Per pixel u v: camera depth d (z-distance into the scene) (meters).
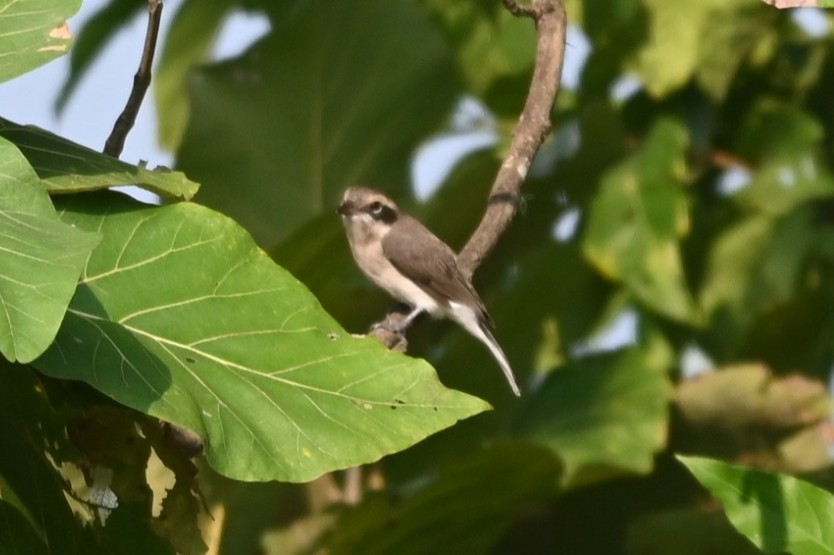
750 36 12.63
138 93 7.75
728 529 11.16
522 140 9.60
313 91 13.01
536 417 12.11
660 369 12.25
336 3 12.95
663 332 13.16
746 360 13.19
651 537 11.33
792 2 6.58
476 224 12.26
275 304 6.50
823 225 13.03
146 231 6.54
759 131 12.98
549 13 9.75
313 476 5.89
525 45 13.41
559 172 12.22
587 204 12.45
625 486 12.38
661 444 11.64
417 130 12.98
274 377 6.24
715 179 13.56
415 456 12.15
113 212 6.58
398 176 12.98
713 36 12.65
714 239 13.19
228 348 6.30
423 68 13.03
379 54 12.98
